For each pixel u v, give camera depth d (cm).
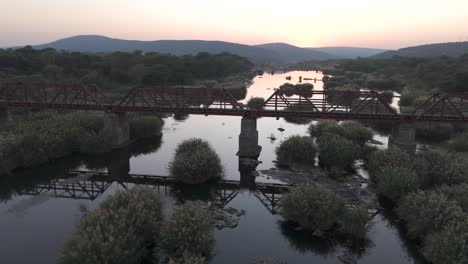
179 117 6900
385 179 2852
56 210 2795
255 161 3950
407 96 7644
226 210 2770
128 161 4150
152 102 5916
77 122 4619
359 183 3225
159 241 2083
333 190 3056
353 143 3781
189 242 1988
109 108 4488
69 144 4203
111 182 3484
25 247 2228
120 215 2058
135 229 2009
